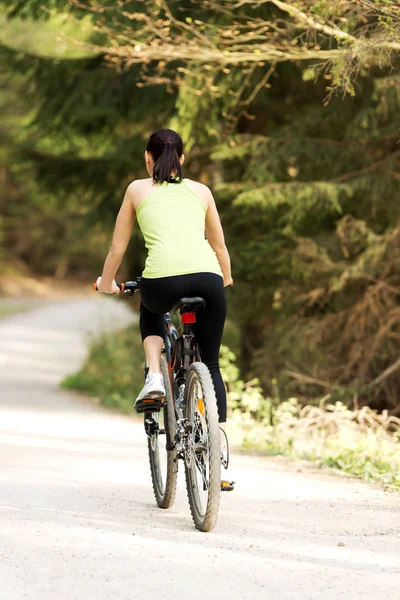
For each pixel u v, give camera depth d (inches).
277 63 880.3
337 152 895.7
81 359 1721.2
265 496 473.4
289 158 888.9
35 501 431.5
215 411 368.8
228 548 351.6
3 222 4722.0
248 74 815.7
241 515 420.2
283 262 953.5
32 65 957.8
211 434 366.9
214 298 381.1
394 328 917.8
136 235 1042.1
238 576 312.0
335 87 661.3
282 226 963.3
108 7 754.2
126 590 295.0
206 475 377.4
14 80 999.6
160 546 349.1
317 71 668.1
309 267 915.4
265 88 930.1
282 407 757.9
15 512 402.0
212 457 366.3
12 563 320.8
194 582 304.0
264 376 1029.8
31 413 893.2
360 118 814.5
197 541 360.8
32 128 1006.4
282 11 791.7
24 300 4352.9
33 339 2178.9
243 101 884.0
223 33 714.8
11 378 1330.0
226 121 930.1
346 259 933.2
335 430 728.3
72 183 1069.1
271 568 323.3
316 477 550.0
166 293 378.6
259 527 394.6
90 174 1053.2
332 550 355.3
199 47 731.4
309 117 901.8
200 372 376.2
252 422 748.6
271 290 1005.2
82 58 938.1
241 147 900.0
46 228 4810.5
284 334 983.0
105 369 1317.7
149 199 389.4
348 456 599.5
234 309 1037.2
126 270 1127.0
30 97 997.2
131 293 414.9
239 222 980.6
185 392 394.9
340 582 308.2
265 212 940.6
